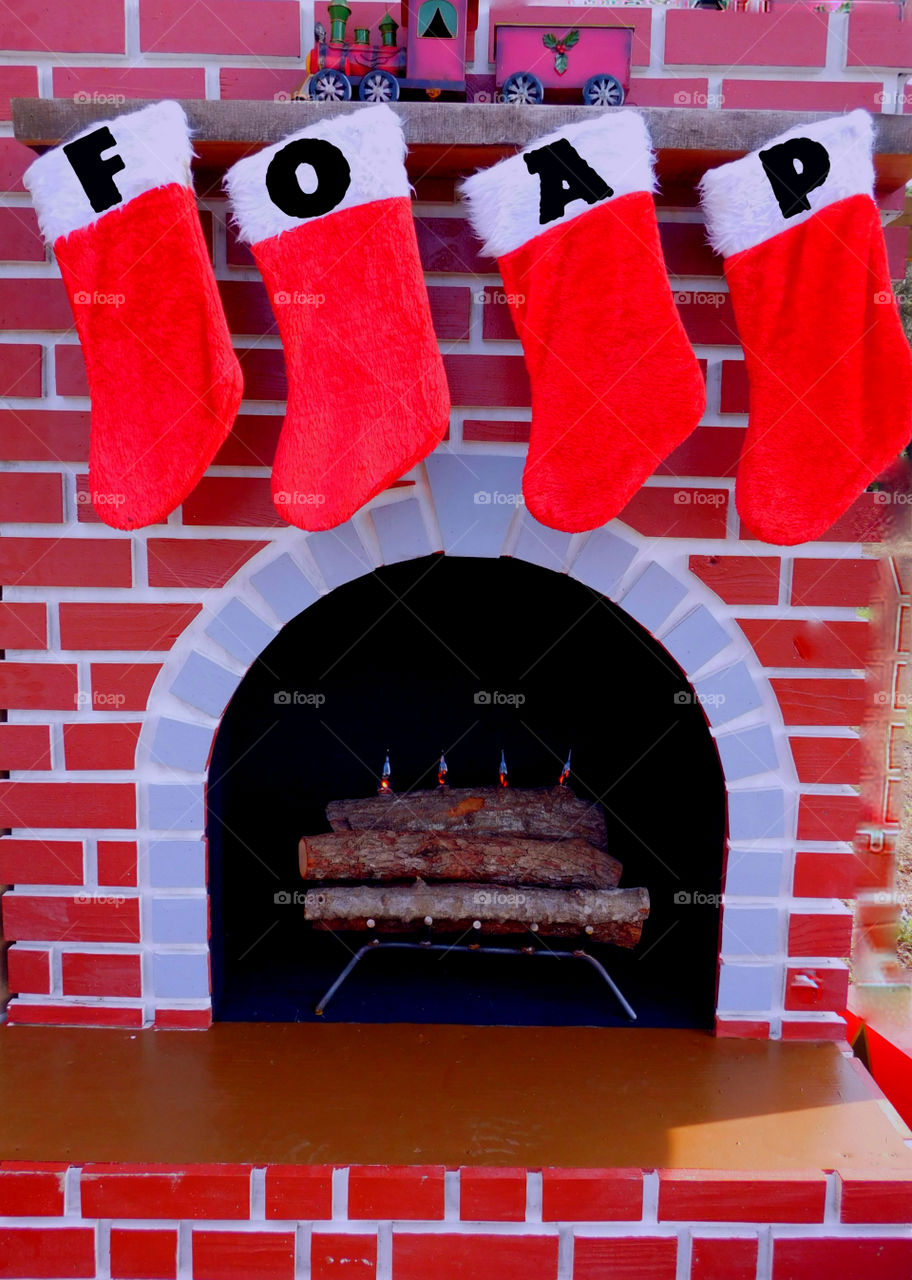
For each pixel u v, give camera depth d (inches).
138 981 60.6
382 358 49.9
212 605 58.2
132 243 49.0
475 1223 52.4
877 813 68.1
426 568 70.6
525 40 51.8
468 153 51.3
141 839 59.6
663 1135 54.4
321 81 51.7
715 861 62.0
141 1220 52.2
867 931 69.1
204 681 58.6
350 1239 52.1
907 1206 52.3
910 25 54.4
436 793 69.1
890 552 65.6
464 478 57.2
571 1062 59.3
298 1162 52.3
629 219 49.2
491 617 71.7
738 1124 55.2
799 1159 53.3
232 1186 51.8
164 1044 59.8
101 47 54.4
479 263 55.4
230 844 73.8
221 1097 56.1
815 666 58.9
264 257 49.3
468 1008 63.8
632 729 72.8
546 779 74.2
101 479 50.7
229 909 73.6
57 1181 51.6
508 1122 55.0
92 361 50.4
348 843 65.1
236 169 48.6
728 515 57.7
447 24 51.4
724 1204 52.2
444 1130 54.4
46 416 56.6
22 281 55.7
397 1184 51.9
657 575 58.1
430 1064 58.9
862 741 65.9
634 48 54.6
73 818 59.5
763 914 60.4
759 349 51.4
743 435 57.1
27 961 60.3
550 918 63.4
